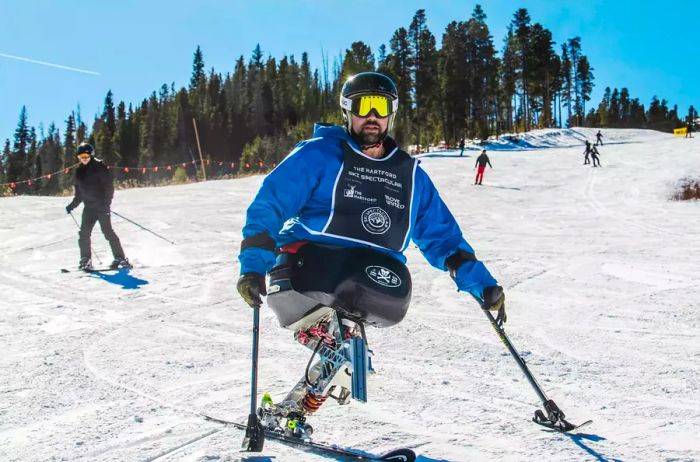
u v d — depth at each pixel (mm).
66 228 13664
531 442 2727
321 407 3287
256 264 2391
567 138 66562
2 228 13719
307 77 101875
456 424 2998
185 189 23281
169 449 2699
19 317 5984
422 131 74000
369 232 2521
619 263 8812
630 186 22281
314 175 2492
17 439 2895
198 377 3918
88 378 3924
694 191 19312
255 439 2395
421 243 2898
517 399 3408
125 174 85062
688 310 5812
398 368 4082
